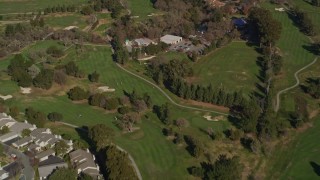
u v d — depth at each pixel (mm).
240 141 189125
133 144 183875
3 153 174125
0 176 159625
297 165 177625
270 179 169750
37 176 161375
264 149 184625
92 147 180250
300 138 194625
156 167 171000
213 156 178625
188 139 187750
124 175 151875
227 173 161625
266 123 194250
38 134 183875
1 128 187125
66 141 180375
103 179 159125
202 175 165750
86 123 199250
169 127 197125
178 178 165625
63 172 154250
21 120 198250
